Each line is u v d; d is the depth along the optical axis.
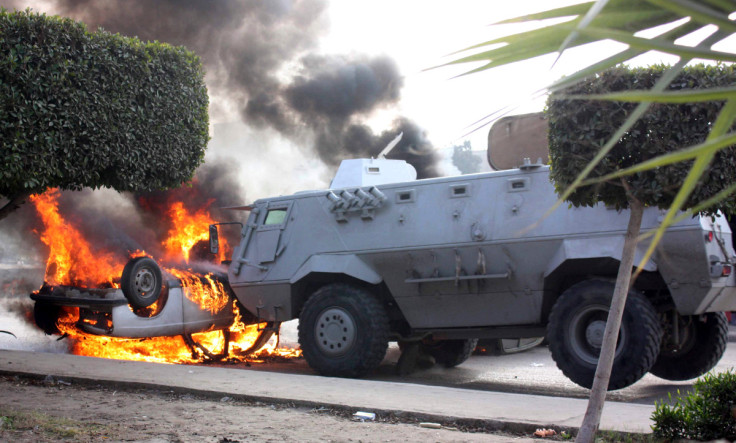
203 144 7.90
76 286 9.02
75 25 6.77
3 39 6.28
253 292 8.77
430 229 7.73
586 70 0.75
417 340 8.55
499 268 7.43
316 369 7.98
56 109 6.56
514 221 7.33
